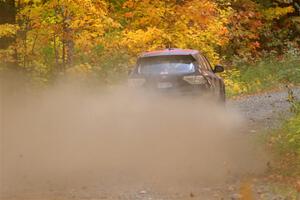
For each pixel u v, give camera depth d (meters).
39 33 26.88
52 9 26.83
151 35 31.95
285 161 16.42
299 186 13.71
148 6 34.94
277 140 18.58
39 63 27.16
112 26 28.84
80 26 27.52
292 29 56.06
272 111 27.23
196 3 36.12
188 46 35.91
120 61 29.61
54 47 27.92
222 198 13.38
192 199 13.47
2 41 24.11
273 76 42.09
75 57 28.97
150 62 23.34
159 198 13.66
